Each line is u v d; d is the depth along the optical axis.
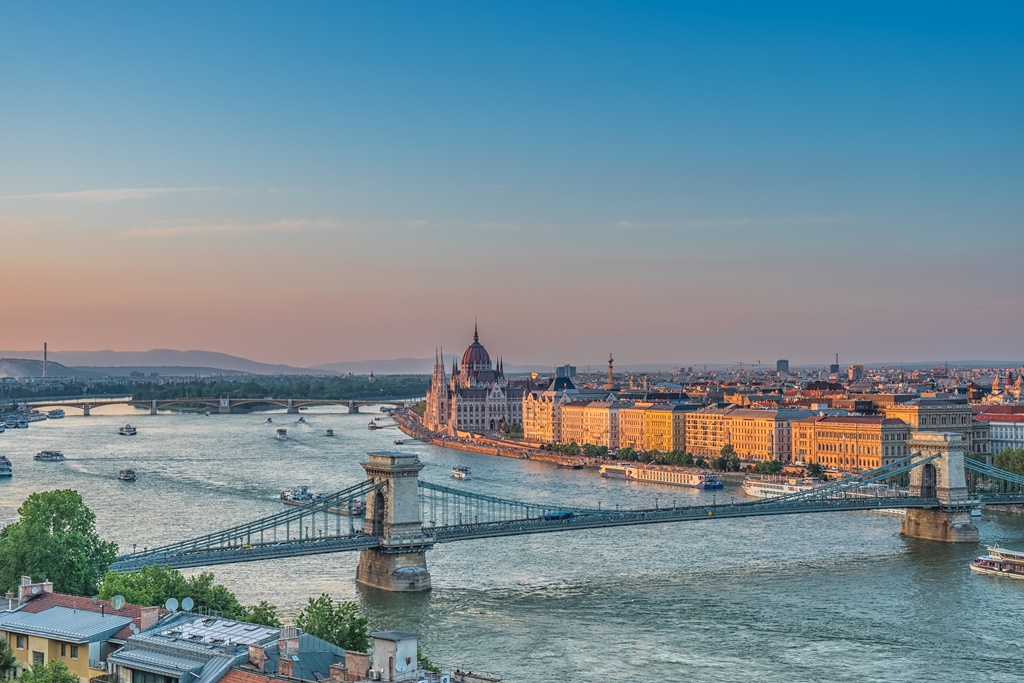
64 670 128.38
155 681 128.00
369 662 126.06
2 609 152.50
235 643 134.38
